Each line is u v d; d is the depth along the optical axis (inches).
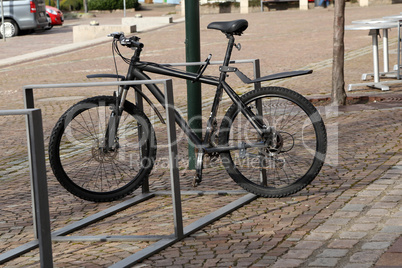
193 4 257.6
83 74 651.5
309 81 517.0
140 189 242.4
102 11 2235.5
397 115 354.6
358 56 668.7
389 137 301.1
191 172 264.4
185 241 179.9
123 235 187.6
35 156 133.9
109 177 227.1
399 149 275.7
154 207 218.4
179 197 181.0
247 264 156.7
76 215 214.7
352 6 1754.4
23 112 133.0
